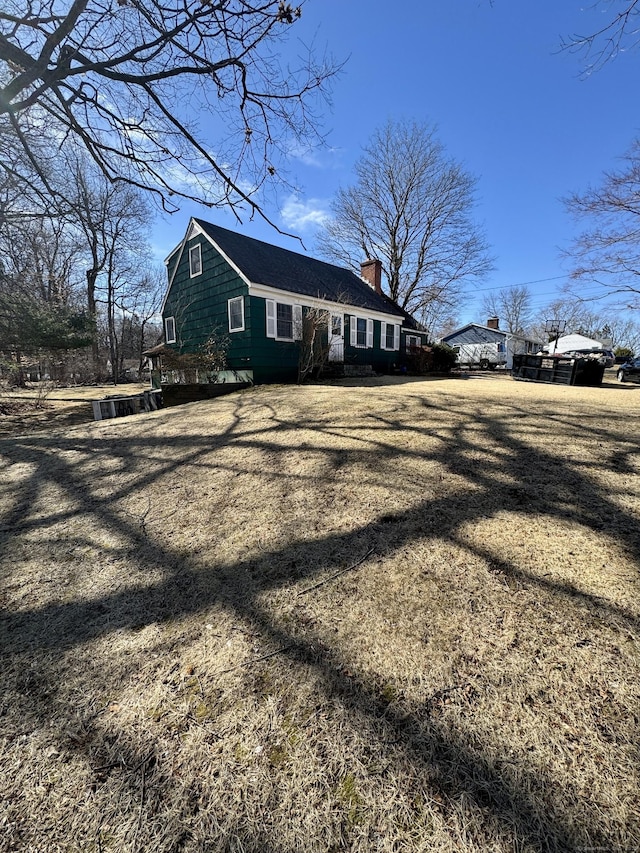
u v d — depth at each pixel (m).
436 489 2.85
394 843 0.97
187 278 12.94
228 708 1.39
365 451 3.69
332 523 2.55
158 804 1.11
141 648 1.71
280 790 1.12
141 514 3.03
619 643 1.50
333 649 1.60
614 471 2.96
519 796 1.05
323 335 11.86
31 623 1.93
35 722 1.40
